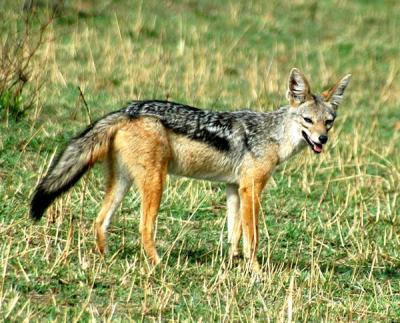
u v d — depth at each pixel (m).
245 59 28.52
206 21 31.69
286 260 15.51
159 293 13.02
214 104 22.38
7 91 19.48
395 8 38.09
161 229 16.06
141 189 14.30
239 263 14.65
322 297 13.77
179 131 14.70
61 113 20.61
